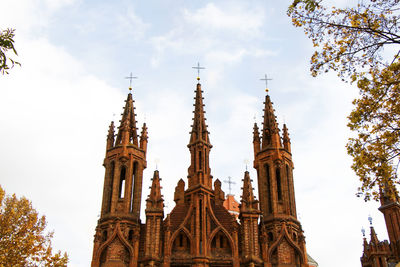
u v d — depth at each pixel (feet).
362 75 90.38
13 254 149.07
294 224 187.32
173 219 184.14
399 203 263.90
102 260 175.22
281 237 181.47
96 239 178.19
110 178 196.24
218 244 179.01
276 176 200.95
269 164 201.16
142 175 200.23
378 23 85.92
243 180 192.34
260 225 188.85
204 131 207.62
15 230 155.22
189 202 189.16
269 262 175.01
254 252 175.42
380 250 238.89
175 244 178.29
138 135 212.64
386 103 90.38
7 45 66.90
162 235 179.11
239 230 184.34
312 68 90.53
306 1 85.51
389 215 263.90
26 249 151.64
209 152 204.03
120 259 173.78
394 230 258.78
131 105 220.02
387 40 85.56
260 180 201.05
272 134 208.03
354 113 92.17
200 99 219.20
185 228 179.83
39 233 160.04
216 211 188.14
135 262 172.45
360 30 87.15
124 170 202.18
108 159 200.44
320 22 88.94
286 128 215.31
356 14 87.45
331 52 89.04
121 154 197.67
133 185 196.85
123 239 176.96
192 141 204.74
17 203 160.35
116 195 188.96
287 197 192.54
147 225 177.78
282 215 188.03
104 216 185.47
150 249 172.76
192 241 176.55
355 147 92.79
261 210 193.26
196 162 197.26
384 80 88.89
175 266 171.53
